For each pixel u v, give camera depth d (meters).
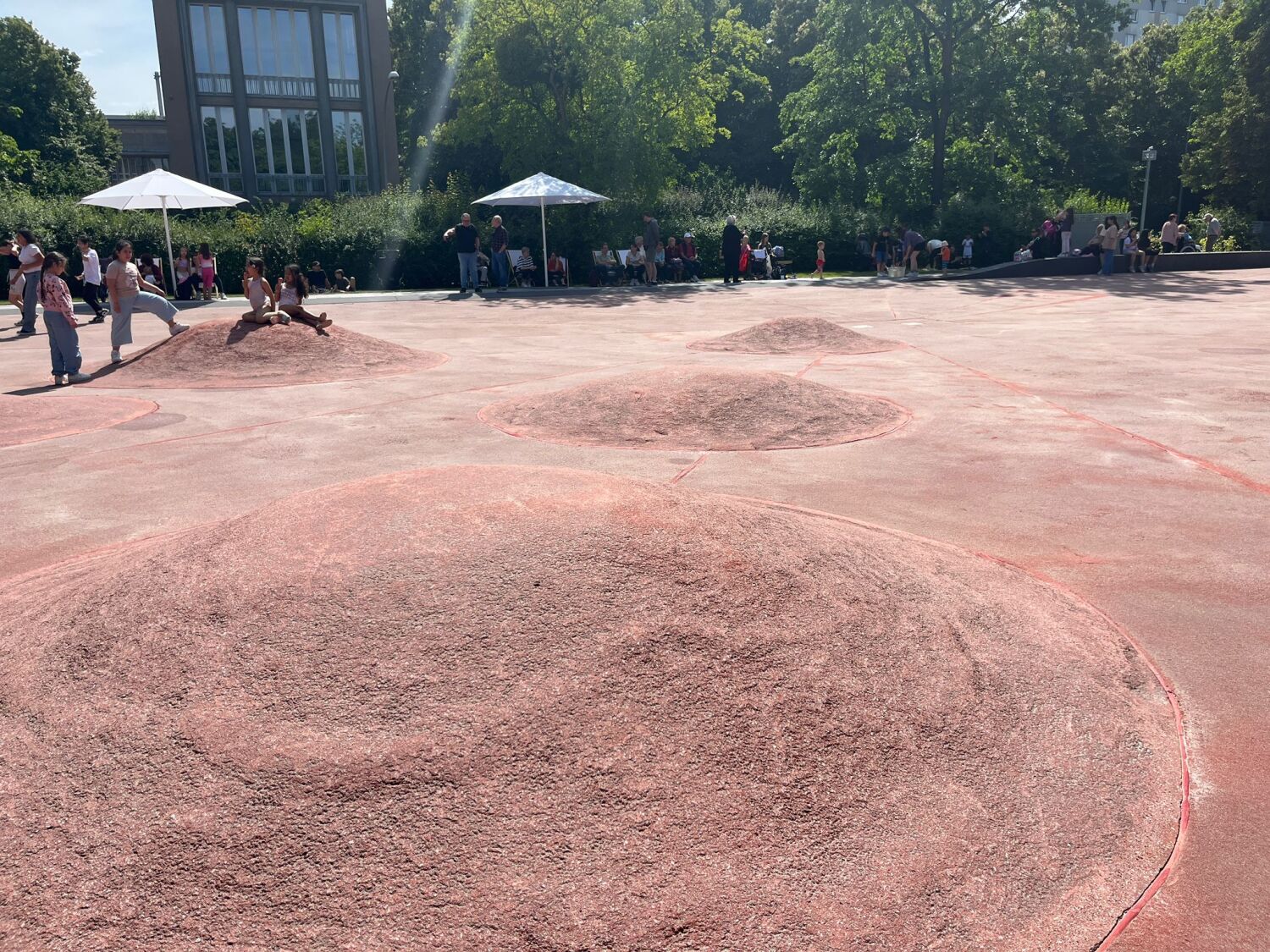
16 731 2.39
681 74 29.39
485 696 2.36
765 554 3.12
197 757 2.22
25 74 41.59
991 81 32.16
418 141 42.94
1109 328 14.70
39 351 12.91
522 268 24.81
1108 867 2.20
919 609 3.16
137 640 2.64
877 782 2.33
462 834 2.05
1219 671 3.28
